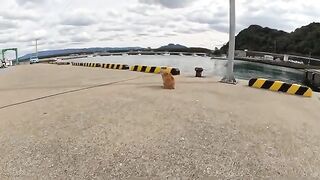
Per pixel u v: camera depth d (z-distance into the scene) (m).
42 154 2.38
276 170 2.18
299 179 2.07
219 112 3.48
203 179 2.03
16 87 6.27
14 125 3.12
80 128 2.94
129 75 7.80
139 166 2.18
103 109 3.62
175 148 2.48
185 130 2.88
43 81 7.43
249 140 2.69
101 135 2.74
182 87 5.22
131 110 3.54
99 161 2.25
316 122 3.29
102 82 6.30
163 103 3.87
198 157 2.33
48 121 3.21
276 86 5.06
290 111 3.66
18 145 2.56
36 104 4.13
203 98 4.21
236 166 2.21
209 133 2.81
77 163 2.22
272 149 2.52
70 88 5.58
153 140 2.63
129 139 2.65
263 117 3.34
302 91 4.75
